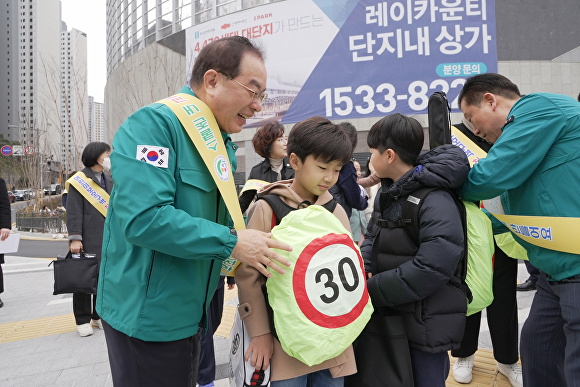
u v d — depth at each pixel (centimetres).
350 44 1322
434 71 1256
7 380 287
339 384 157
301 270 131
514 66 1419
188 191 128
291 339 129
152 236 114
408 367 163
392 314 173
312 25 1359
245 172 1503
